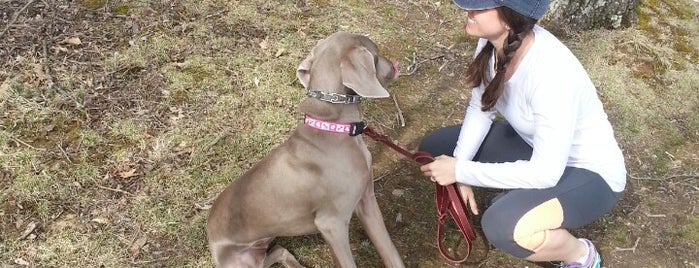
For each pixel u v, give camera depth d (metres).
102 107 3.87
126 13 4.53
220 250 2.96
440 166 2.86
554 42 2.63
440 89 4.30
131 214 3.33
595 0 4.75
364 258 3.25
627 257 3.35
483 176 2.78
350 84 2.59
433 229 3.41
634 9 4.91
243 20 4.60
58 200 3.36
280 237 3.32
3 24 4.35
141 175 3.52
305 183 2.77
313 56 2.78
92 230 3.25
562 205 2.82
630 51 4.71
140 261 3.14
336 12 4.80
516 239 2.83
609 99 4.33
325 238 2.91
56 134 3.69
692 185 3.77
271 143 3.78
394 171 3.70
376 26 4.75
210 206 3.40
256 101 4.02
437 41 4.70
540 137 2.63
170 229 3.28
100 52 4.22
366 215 3.02
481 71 2.87
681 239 3.46
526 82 2.64
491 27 2.51
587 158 2.86
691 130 4.18
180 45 4.34
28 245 3.15
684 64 4.67
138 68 4.15
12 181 3.41
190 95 4.01
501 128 3.30
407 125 4.01
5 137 3.62
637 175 3.82
